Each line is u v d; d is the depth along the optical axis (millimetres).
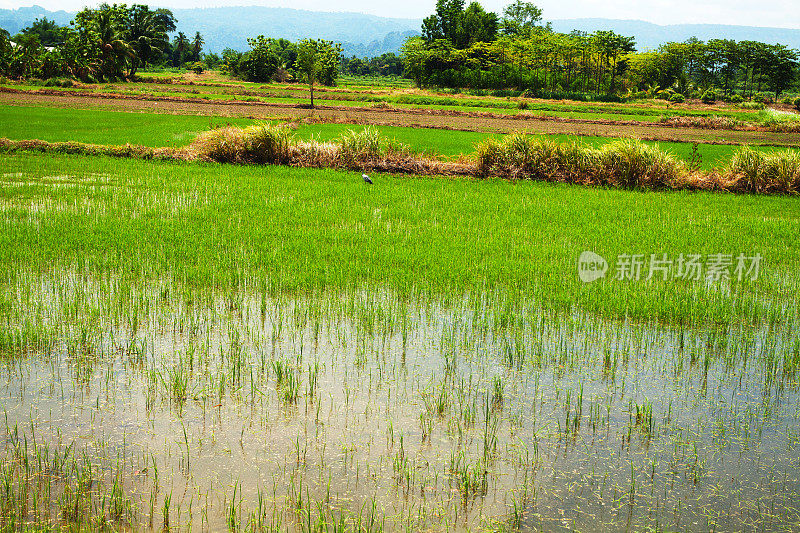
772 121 44094
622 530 3895
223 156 18594
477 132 31516
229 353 6238
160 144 21531
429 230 11211
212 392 5461
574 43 80188
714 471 4539
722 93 85375
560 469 4512
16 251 8906
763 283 8758
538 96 71750
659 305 7531
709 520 4012
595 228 11805
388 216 12266
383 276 8617
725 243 10805
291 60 90875
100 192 13398
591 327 7172
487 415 5172
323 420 5070
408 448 4723
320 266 8836
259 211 12172
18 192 13000
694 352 6438
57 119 29312
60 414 5016
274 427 4949
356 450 4668
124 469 4340
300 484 4234
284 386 5609
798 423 5234
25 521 3789
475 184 16781
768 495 4273
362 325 7031
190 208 12211
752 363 6359
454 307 7625
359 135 19000
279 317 7195
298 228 11031
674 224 12328
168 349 6273
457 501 4121
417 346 6566
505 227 11680
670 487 4344
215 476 4297
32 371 5719
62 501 3977
